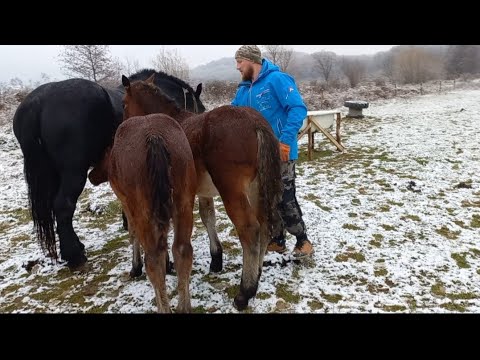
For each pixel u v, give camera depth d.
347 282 3.26
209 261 3.78
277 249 3.71
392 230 4.24
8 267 3.88
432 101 16.70
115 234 4.63
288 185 3.38
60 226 3.63
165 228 2.25
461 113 12.19
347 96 18.89
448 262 3.50
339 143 8.25
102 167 4.05
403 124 10.91
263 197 2.83
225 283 3.36
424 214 4.64
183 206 2.45
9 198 6.11
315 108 15.88
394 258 3.61
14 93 16.62
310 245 3.54
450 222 4.38
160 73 4.48
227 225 4.63
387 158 7.32
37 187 3.59
